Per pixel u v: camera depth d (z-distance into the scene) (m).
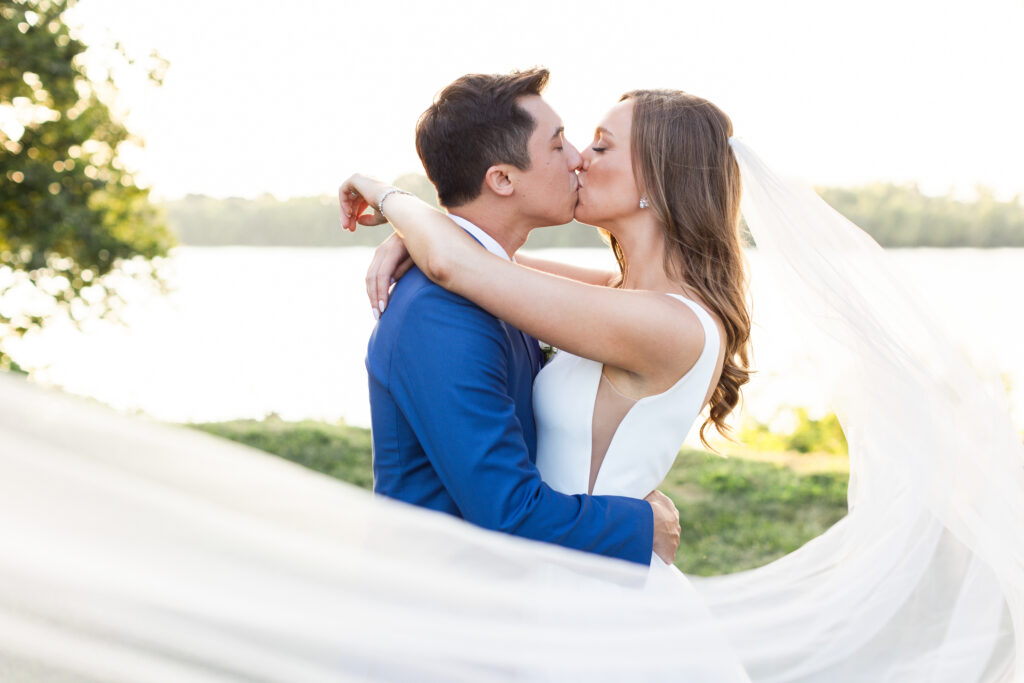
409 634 1.20
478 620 1.33
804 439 7.85
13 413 0.85
